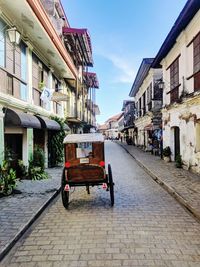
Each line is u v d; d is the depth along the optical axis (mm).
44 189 9906
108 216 6992
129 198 8953
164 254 4785
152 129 24656
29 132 12586
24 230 5934
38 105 14375
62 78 20672
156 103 23422
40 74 14961
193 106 13008
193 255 4738
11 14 10391
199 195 8680
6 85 10297
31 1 9672
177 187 9938
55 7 18875
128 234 5730
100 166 7871
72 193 9789
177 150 17359
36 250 5023
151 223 6410
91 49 25609
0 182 8898
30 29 11766
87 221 6621
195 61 12852
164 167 15578
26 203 7965
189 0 11109
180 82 14938
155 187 10750
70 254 4836
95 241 5387
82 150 7965
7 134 11078
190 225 6266
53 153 16562
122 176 13672
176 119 16141
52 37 13109
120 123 72438
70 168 7855
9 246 5043
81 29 20703
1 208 7445
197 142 12812
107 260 4590
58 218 6918
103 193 9719
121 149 35188
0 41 9844
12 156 11219
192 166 13492
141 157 22109
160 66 20703
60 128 15992
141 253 4832
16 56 11320
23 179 11773
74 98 26750
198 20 12070
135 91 36406
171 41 15508
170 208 7691
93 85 39062
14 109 10906
